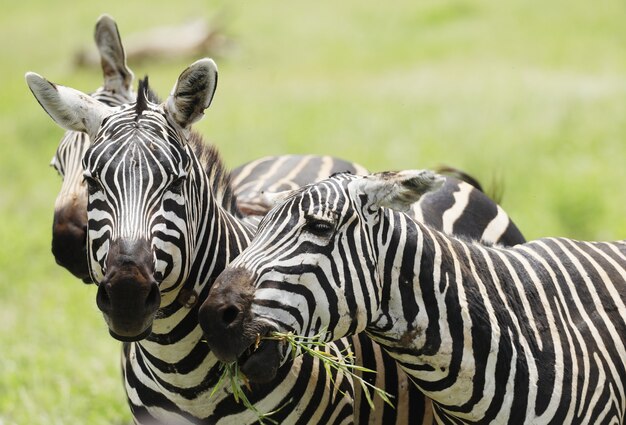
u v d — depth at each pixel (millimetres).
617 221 16062
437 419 7316
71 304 14664
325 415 7254
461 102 25406
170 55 37125
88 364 12406
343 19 41125
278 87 29672
